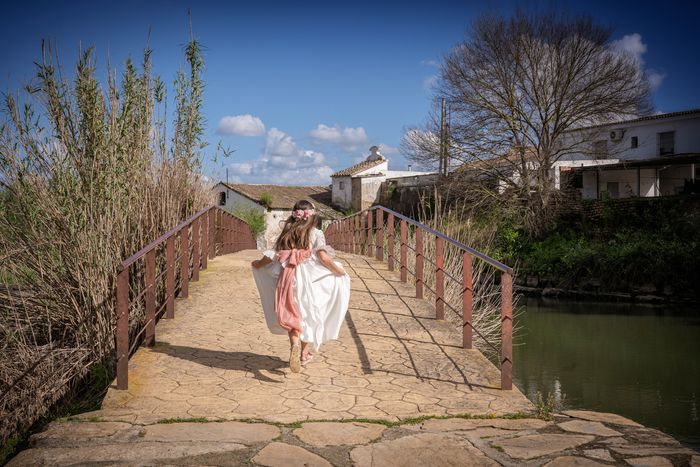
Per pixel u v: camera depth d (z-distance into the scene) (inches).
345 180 1898.4
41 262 257.6
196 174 415.5
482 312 418.9
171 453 141.2
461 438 154.0
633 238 1040.2
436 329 287.1
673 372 496.4
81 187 263.6
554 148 1205.7
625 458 140.4
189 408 179.8
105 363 250.1
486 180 1188.5
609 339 641.0
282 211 1875.0
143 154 322.0
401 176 1931.6
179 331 271.0
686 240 968.9
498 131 1140.5
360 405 185.8
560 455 142.3
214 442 148.7
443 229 474.9
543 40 1123.9
